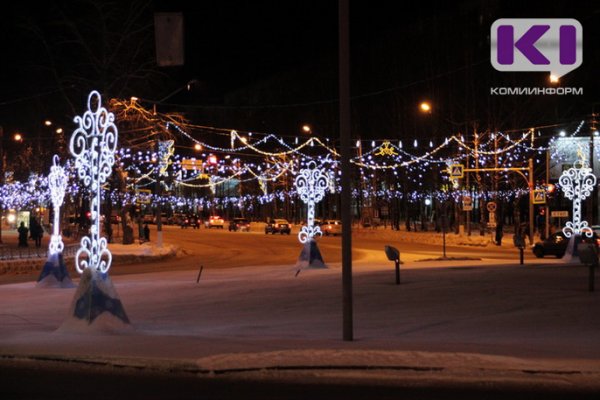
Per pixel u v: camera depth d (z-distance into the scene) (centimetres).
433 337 1356
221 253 4862
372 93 7356
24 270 3512
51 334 1396
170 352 1161
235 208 11650
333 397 903
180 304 1923
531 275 2456
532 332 1411
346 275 1286
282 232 7700
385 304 1831
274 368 1049
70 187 4975
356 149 7450
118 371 1057
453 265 3166
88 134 1612
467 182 5847
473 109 5988
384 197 7900
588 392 938
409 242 6109
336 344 1241
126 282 2606
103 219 5809
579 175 3497
